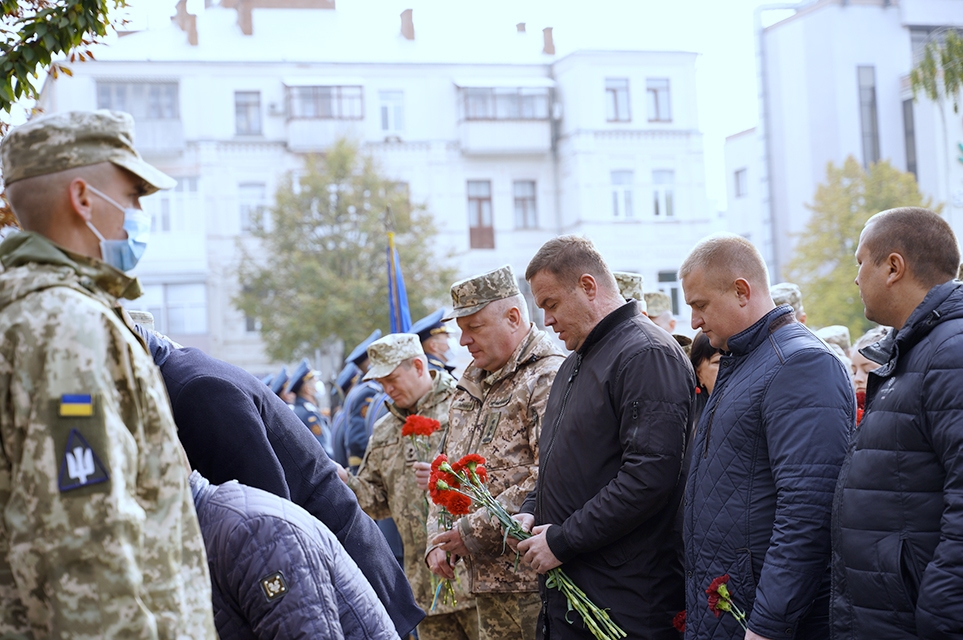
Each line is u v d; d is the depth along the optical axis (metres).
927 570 2.46
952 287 2.65
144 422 1.91
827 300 23.53
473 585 4.04
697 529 3.11
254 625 2.18
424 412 5.13
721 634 3.00
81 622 1.73
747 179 33.12
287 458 3.18
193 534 1.94
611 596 3.33
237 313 27.56
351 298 22.94
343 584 2.31
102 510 1.75
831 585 2.82
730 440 3.06
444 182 29.03
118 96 27.06
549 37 31.19
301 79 28.06
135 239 2.03
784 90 28.14
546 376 3.97
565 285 3.54
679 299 29.56
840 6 27.02
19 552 1.76
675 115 29.66
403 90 28.92
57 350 1.80
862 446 2.72
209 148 27.52
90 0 3.79
